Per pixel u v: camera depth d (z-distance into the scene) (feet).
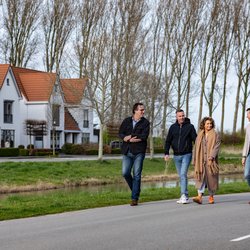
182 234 27.35
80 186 91.86
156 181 100.07
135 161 40.19
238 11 185.68
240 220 32.12
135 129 39.93
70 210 38.37
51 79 192.85
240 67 193.77
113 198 45.24
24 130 190.60
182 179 41.47
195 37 166.40
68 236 27.17
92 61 127.75
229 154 184.75
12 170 99.45
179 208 38.45
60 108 201.26
